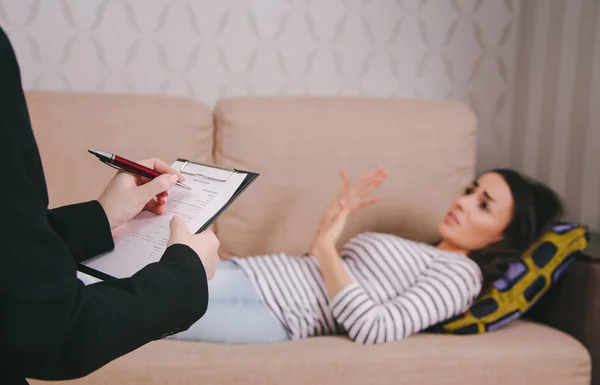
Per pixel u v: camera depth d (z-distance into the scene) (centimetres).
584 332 145
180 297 64
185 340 138
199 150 170
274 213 169
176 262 67
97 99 168
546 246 149
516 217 152
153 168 90
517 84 218
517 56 216
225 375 120
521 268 148
